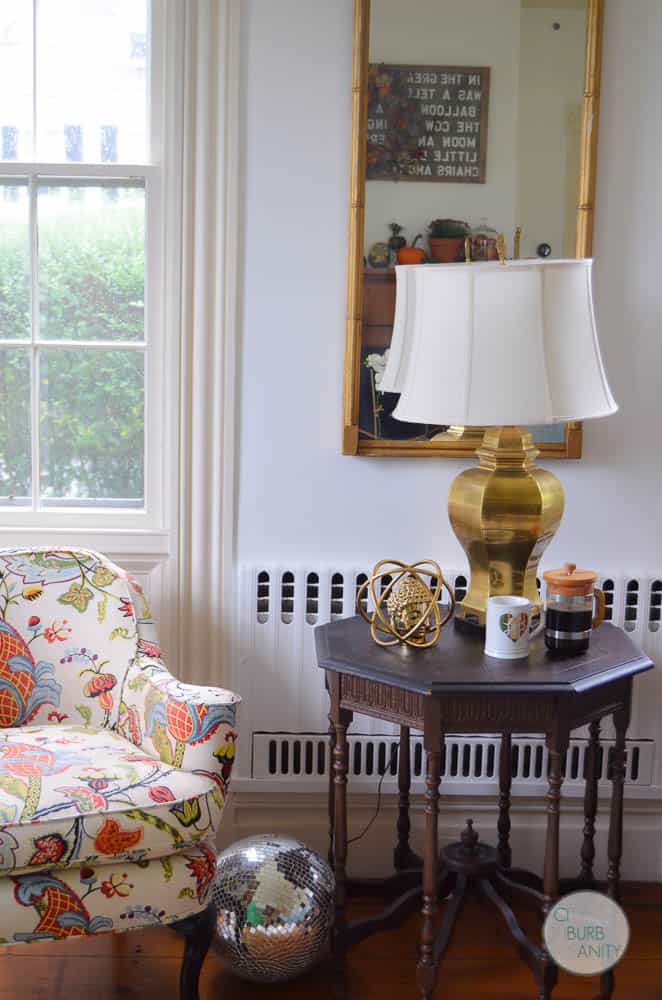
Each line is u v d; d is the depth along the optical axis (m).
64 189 2.64
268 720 2.63
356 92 2.48
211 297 2.56
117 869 1.90
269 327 2.58
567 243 2.54
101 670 2.29
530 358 1.95
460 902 2.33
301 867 2.23
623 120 2.53
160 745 2.08
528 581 2.24
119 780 1.94
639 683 2.62
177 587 2.64
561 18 2.48
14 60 2.62
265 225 2.55
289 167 2.54
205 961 2.38
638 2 2.50
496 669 2.04
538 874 2.70
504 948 2.45
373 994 2.26
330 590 2.60
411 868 2.57
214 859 2.01
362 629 2.31
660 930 2.51
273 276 2.56
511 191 2.52
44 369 2.68
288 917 2.18
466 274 1.97
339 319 2.58
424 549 2.64
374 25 2.47
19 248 2.65
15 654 2.28
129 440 2.70
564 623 2.14
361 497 2.63
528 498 2.12
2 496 2.70
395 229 2.53
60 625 2.31
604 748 2.65
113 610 2.31
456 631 2.27
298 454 2.62
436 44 2.48
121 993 2.24
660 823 2.70
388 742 2.64
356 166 2.50
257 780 2.65
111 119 2.64
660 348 2.59
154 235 2.62
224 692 2.07
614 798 2.28
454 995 2.26
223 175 2.53
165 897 1.92
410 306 2.11
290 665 2.62
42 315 2.68
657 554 2.65
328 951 2.39
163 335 2.64
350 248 2.52
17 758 2.00
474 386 1.96
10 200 2.64
